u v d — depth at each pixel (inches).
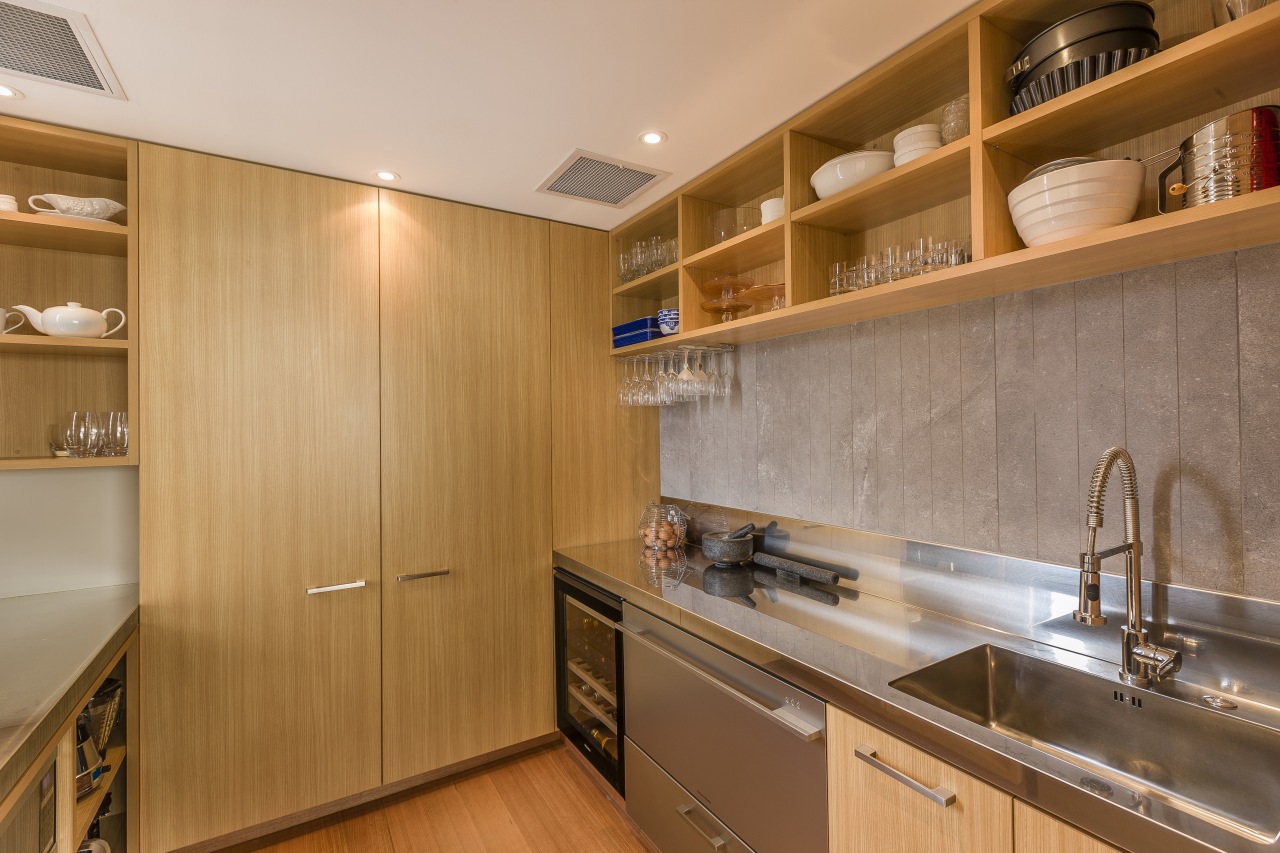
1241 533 47.1
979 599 63.9
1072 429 56.9
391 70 61.3
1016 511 61.1
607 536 109.4
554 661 103.9
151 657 74.4
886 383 73.7
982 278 55.0
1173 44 49.6
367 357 88.3
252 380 80.4
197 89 64.1
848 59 60.5
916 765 44.7
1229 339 47.6
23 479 75.8
